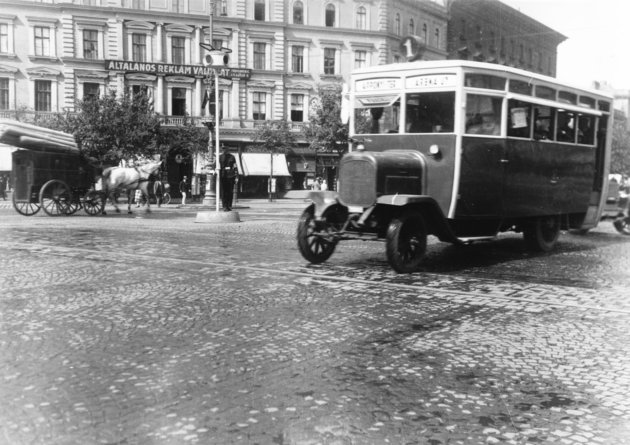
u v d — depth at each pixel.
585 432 4.09
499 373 5.27
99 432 3.98
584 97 13.96
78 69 49.88
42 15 49.06
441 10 63.72
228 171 24.33
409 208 10.23
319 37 56.69
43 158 22.25
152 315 7.13
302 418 4.25
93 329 6.48
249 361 5.48
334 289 8.83
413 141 10.98
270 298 8.15
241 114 54.44
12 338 6.12
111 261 11.20
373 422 4.20
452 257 12.59
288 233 16.78
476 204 10.98
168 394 4.66
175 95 52.66
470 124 10.73
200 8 52.91
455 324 6.93
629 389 4.91
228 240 14.90
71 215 23.78
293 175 56.41
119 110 43.22
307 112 56.81
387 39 58.34
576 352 5.90
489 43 68.75
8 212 25.38
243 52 54.41
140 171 26.75
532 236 13.25
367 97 11.59
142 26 51.38
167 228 18.11
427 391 4.81
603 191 15.24
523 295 8.62
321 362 5.49
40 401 4.49
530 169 12.20
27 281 9.18
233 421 4.18
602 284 9.59
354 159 10.14
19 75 48.81
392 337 6.35
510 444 3.90
